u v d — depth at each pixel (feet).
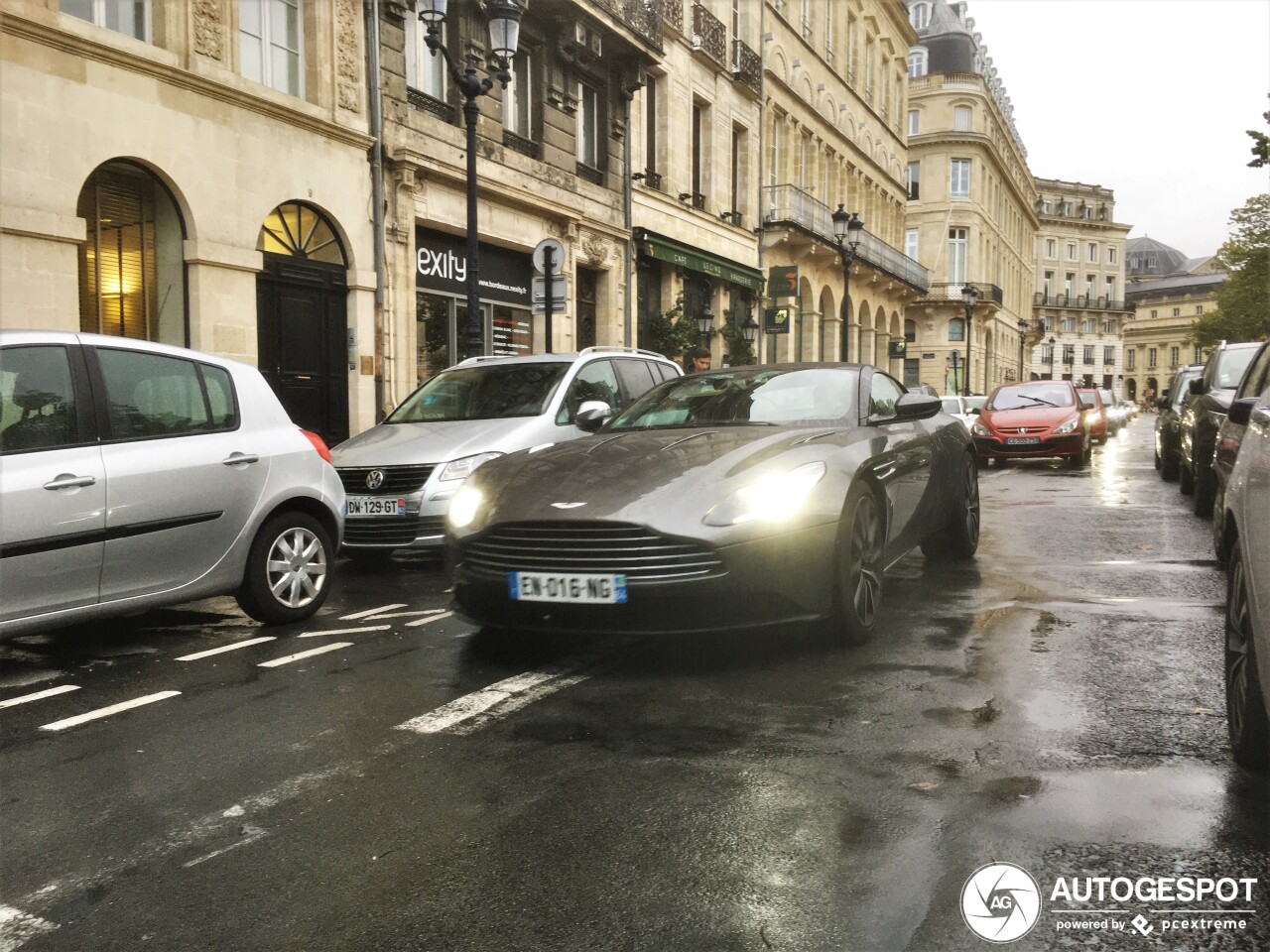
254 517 18.93
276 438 19.75
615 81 71.00
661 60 74.49
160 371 18.07
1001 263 240.53
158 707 14.20
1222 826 9.43
